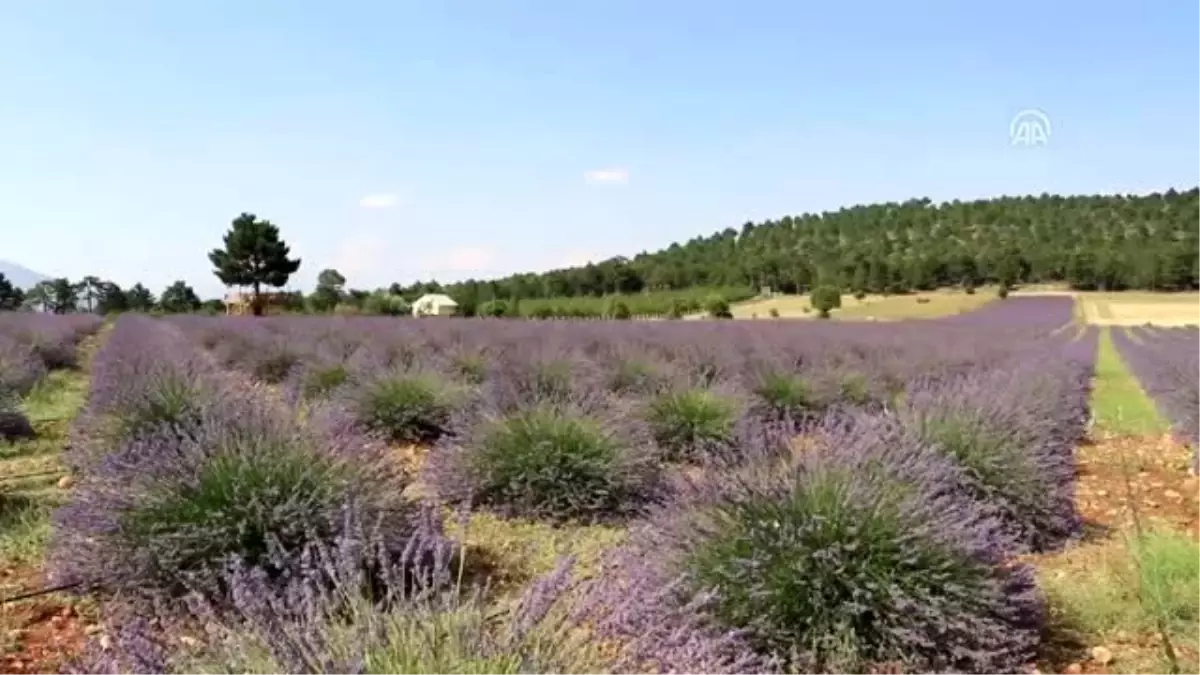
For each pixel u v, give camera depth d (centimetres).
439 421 925
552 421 666
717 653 337
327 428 524
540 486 624
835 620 382
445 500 643
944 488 467
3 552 526
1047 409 871
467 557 523
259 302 5709
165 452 494
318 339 1870
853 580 385
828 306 6025
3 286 6569
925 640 370
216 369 1135
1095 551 568
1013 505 575
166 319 3450
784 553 393
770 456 472
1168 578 458
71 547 453
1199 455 832
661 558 406
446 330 2234
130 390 778
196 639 320
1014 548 479
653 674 278
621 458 638
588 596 295
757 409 964
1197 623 423
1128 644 415
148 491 463
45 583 469
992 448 592
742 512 415
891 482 432
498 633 284
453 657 254
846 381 1185
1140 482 780
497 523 610
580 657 273
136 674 256
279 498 454
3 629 406
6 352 1380
